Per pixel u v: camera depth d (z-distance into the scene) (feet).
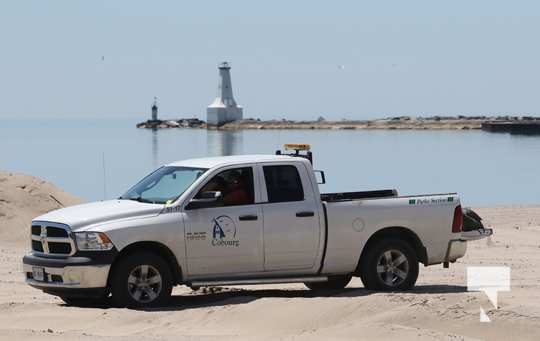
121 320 106.42
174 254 116.47
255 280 120.67
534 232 232.32
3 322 107.65
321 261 124.16
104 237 113.29
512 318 98.17
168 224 116.06
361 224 125.80
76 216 116.16
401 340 92.07
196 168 122.62
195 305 117.60
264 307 107.86
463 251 131.75
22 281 142.41
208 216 118.42
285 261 122.31
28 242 193.77
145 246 115.96
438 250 130.11
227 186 120.67
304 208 123.13
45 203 212.43
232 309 108.27
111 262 113.29
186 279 117.60
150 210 116.57
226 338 95.71
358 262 126.31
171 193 120.16
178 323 105.19
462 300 105.40
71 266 112.78
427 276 150.41
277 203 122.21
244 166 122.01
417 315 100.17
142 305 114.73
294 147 131.03
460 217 130.93
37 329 103.45
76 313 111.14
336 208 124.88
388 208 127.34
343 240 124.88
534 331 95.61
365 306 104.83
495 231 234.17
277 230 121.49
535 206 332.80
